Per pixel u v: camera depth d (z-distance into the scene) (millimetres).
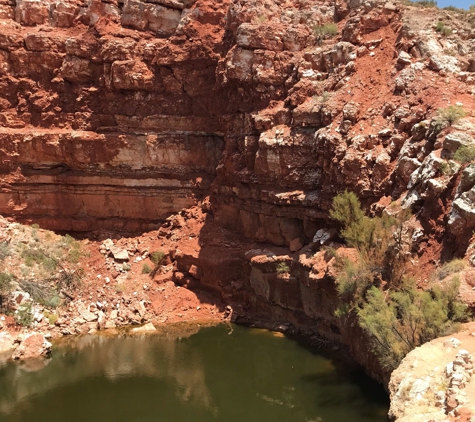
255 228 22422
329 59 21500
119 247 25391
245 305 21953
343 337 17266
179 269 23906
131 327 21312
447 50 19094
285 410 14391
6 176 26156
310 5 24422
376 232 15195
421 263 14070
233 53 22969
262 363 17484
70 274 22984
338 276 15781
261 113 21875
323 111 19609
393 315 12641
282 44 22828
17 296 20484
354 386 15273
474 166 13398
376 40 20781
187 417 14203
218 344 19312
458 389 8797
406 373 10070
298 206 20234
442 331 11469
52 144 26031
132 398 15289
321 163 19516
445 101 16859
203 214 25375
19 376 16797
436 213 14281
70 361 18000
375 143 17812
